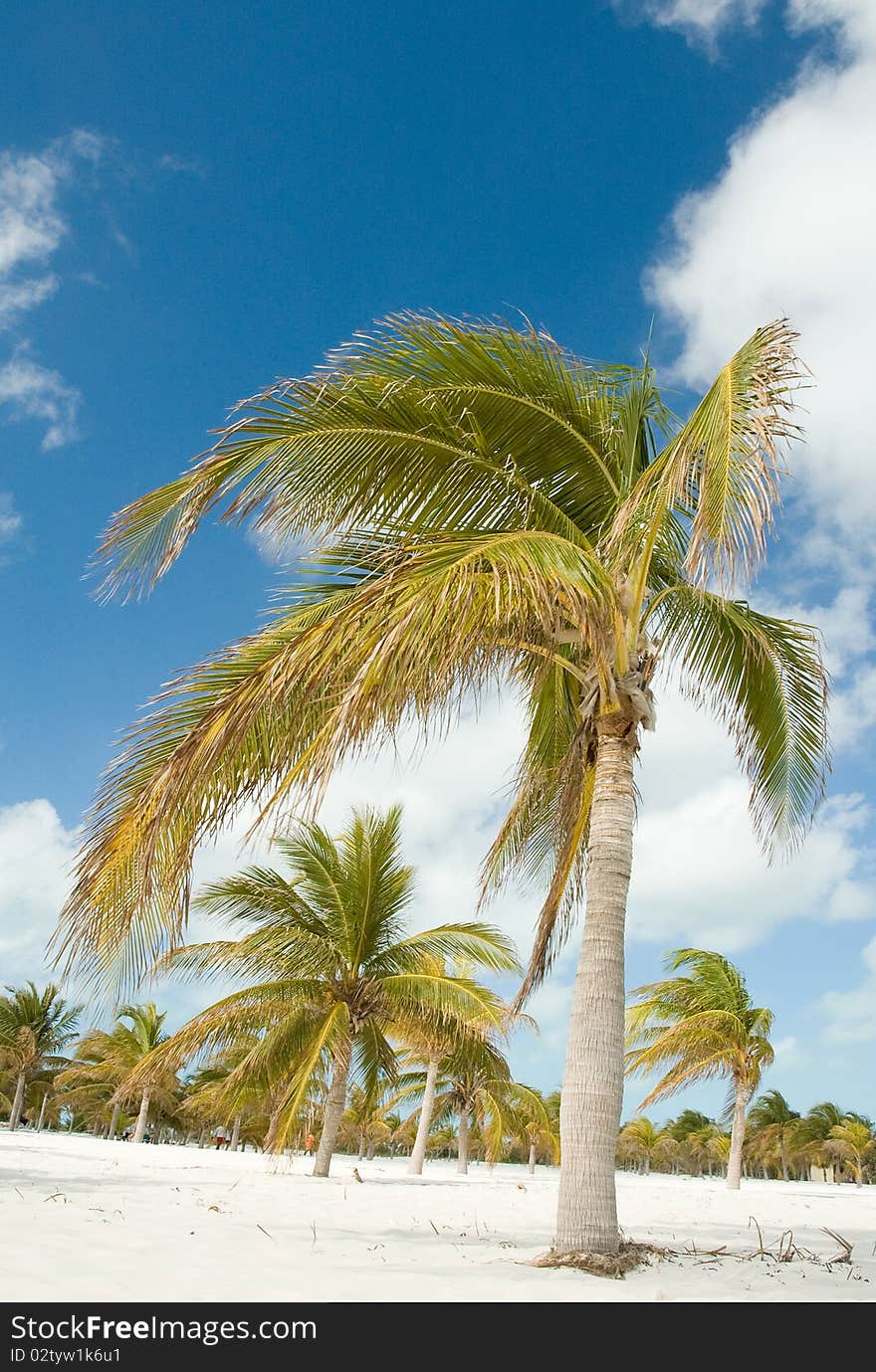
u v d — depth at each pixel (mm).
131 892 5074
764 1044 21656
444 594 4504
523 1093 21328
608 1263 4969
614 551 6426
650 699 6488
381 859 15906
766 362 5117
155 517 5645
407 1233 6258
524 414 6441
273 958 15375
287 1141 13070
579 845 7645
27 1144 20500
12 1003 38062
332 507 6234
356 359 5902
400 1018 15500
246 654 5391
